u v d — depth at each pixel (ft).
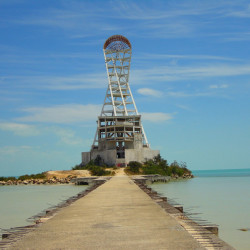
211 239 38.65
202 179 387.34
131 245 34.22
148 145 462.60
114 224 47.34
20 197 183.21
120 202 78.89
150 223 47.73
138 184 164.76
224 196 163.63
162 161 423.64
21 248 33.86
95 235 39.68
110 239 37.32
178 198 154.30
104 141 442.50
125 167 401.08
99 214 58.23
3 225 89.81
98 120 449.89
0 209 127.24
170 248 32.60
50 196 185.57
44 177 373.20
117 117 443.32
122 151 427.74
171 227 44.27
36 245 35.06
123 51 486.79
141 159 424.46
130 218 52.85
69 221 50.90
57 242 36.32
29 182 351.25
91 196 98.17
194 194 176.96
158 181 320.29
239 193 181.27
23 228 50.75
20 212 117.19
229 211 108.68
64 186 286.05
